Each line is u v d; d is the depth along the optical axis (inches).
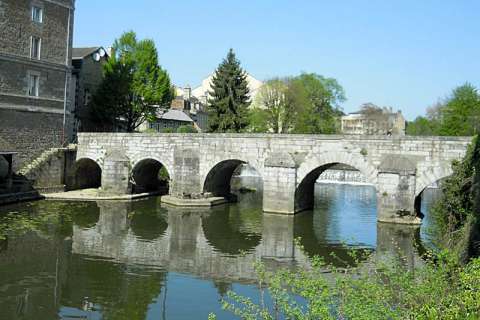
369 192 1903.3
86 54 1813.5
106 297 566.6
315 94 2506.2
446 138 1039.0
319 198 1658.5
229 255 787.4
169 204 1309.1
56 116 1397.6
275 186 1219.9
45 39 1341.0
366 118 3892.7
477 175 689.6
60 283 608.1
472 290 304.2
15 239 821.2
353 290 362.0
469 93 1990.7
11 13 1230.3
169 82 1891.0
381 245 879.1
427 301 324.8
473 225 568.4
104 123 1760.6
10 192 1182.3
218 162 1318.9
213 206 1334.9
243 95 1939.0
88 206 1206.9
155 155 1397.6
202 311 530.0
